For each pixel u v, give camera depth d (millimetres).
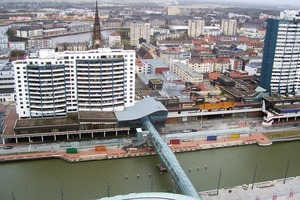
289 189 194250
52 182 198250
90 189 191375
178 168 190375
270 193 189625
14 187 192375
